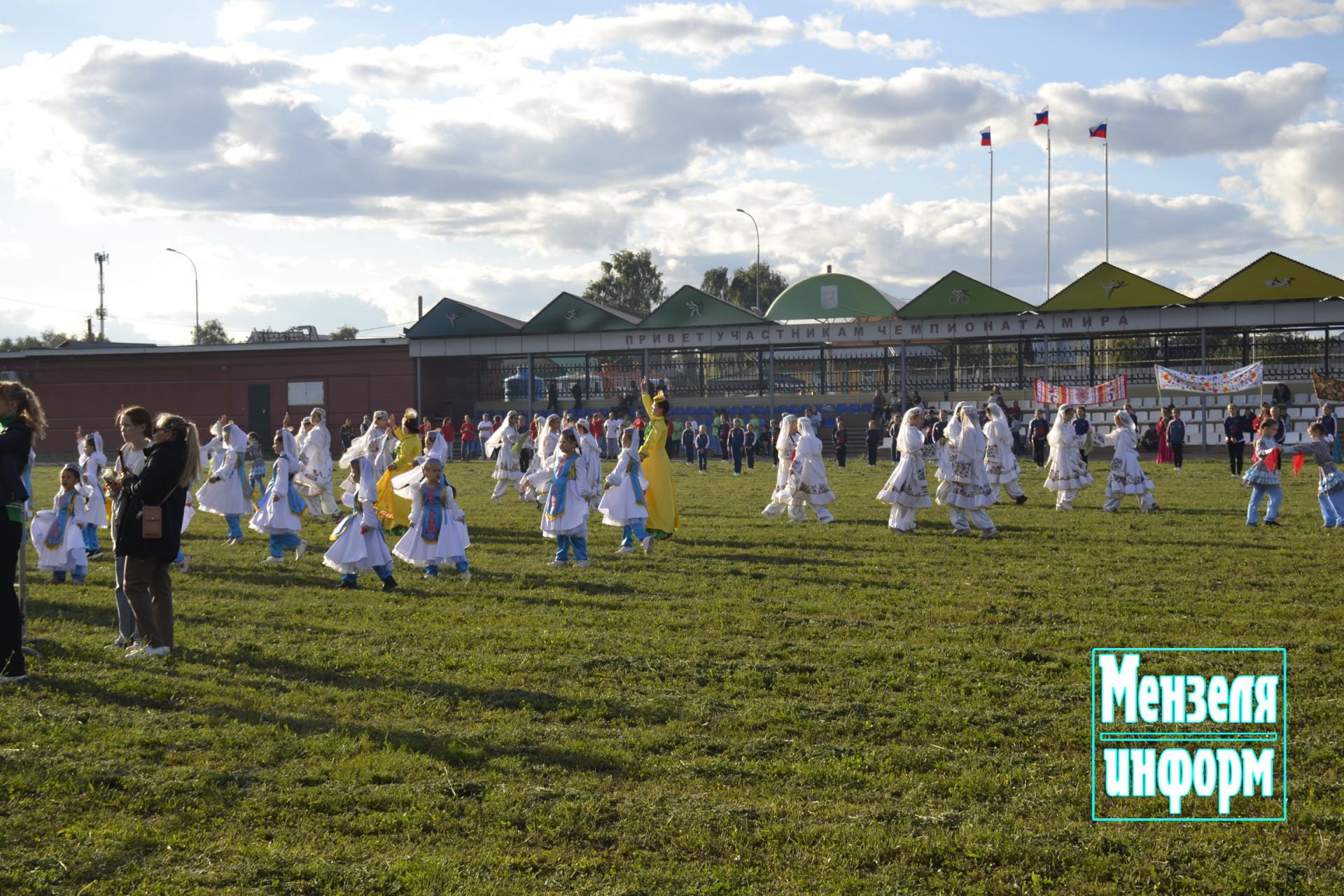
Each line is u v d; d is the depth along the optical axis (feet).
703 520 65.82
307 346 184.03
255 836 18.29
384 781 20.74
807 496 63.62
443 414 184.75
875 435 120.67
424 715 24.84
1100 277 146.92
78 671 28.32
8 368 193.26
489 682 27.35
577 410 165.89
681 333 162.40
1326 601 37.68
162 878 16.70
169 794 19.80
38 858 17.20
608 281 353.10
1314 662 29.09
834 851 17.65
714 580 42.57
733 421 135.74
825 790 20.29
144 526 29.30
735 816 18.90
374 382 182.39
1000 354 164.86
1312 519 62.95
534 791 20.04
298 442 70.28
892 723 23.95
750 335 159.84
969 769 21.20
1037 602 37.83
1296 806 19.43
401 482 43.96
